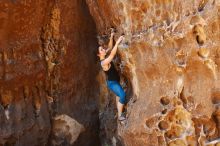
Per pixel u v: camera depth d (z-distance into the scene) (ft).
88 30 34.50
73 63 34.65
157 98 28.22
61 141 34.81
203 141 26.63
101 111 36.24
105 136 36.17
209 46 25.76
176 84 27.43
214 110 26.02
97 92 36.14
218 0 24.82
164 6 27.12
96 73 35.99
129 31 29.07
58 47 33.81
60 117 34.55
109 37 31.19
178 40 26.81
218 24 25.11
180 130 27.48
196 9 25.75
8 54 31.19
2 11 29.66
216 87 25.89
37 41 32.73
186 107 27.09
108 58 28.76
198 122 26.73
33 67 32.60
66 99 34.83
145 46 28.40
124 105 30.42
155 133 28.12
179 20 26.58
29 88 32.86
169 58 27.43
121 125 29.86
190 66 26.68
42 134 33.65
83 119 35.55
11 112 31.89
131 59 29.48
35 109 33.30
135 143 28.91
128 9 28.55
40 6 31.63
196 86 26.66
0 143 31.42
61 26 33.45
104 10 30.73
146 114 28.35
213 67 25.89
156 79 28.40
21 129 32.27
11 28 30.73
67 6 33.06
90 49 35.42
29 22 31.58
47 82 33.91
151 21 27.91
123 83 31.19
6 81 31.30
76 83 35.19
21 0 30.27
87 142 36.55
